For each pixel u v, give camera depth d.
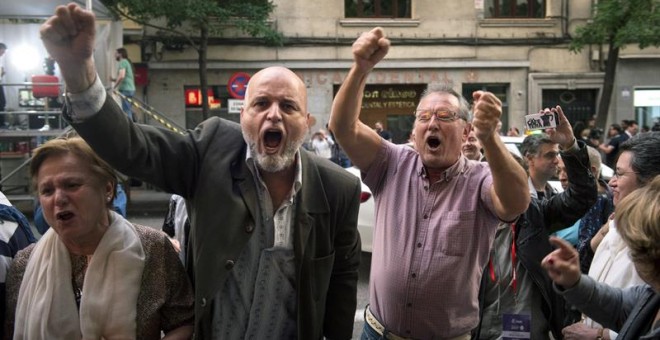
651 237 1.63
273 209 2.20
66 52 1.72
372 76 16.25
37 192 2.12
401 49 16.28
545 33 16.62
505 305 3.06
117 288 2.06
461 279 2.56
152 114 11.99
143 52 15.25
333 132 2.59
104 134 1.85
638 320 1.79
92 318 2.03
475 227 2.59
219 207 2.10
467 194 2.61
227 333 2.15
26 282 2.10
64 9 1.65
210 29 14.43
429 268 2.56
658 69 16.91
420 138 2.61
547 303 3.04
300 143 2.15
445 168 2.65
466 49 16.47
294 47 15.87
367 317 2.86
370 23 16.08
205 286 2.06
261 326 2.19
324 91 16.08
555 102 17.02
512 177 2.33
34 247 2.18
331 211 2.30
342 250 2.40
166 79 15.48
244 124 2.13
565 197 3.04
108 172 2.13
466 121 2.67
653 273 1.67
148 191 14.63
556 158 3.65
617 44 13.86
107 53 11.15
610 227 2.70
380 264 2.72
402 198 2.72
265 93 2.10
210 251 2.08
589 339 2.57
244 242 2.10
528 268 3.03
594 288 1.93
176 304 2.20
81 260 2.14
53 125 10.26
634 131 12.95
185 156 2.13
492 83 16.70
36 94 9.53
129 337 2.05
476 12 16.39
